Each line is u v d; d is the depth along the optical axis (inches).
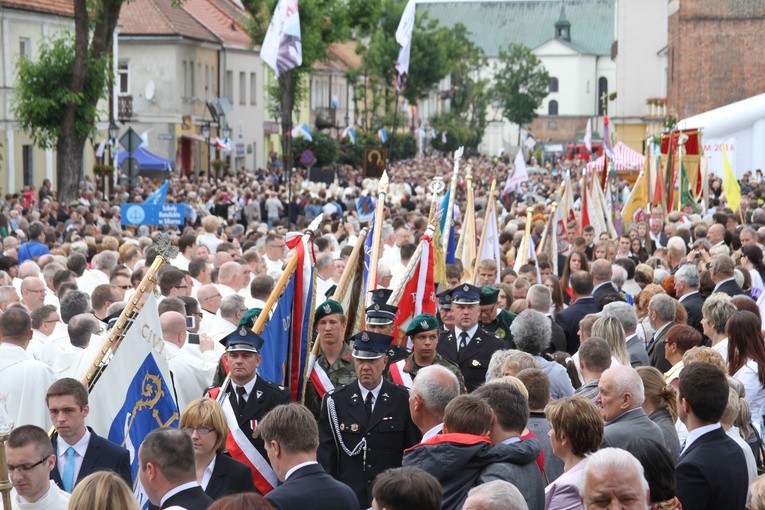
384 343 377.4
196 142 2955.2
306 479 297.0
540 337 433.1
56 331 510.3
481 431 304.0
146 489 291.6
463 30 5270.7
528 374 358.9
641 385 343.6
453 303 475.5
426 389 335.0
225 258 696.4
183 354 465.7
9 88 1974.7
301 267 426.0
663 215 1234.0
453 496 296.7
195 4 3221.0
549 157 5634.8
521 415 311.1
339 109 4281.5
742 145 2123.5
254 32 2659.9
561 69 7573.8
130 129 1539.1
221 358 426.0
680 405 328.5
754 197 1583.4
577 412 298.8
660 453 287.7
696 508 315.9
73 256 699.4
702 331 602.5
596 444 298.8
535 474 303.0
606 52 7618.1
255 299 593.0
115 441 375.9
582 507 292.8
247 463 374.6
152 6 2832.2
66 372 456.8
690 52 2940.5
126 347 381.4
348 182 2413.9
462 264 681.0
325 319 424.5
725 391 323.0
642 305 578.9
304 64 2561.5
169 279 563.8
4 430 301.9
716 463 317.1
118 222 1269.7
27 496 308.5
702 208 1428.4
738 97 2925.7
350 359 428.8
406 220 1115.9
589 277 593.6
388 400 378.6
